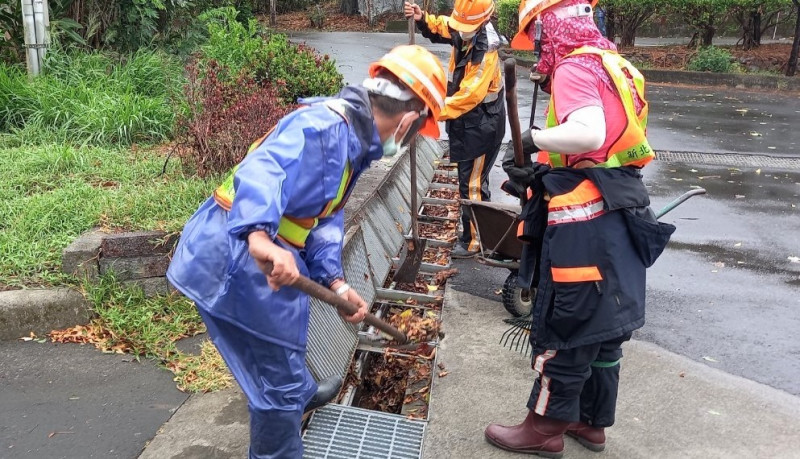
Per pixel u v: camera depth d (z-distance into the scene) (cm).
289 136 212
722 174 788
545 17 277
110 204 455
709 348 408
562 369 283
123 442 303
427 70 232
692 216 645
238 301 230
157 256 408
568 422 294
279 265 196
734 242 582
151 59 806
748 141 945
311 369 304
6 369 353
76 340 381
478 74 498
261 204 198
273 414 244
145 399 334
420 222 594
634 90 272
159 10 948
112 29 895
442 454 305
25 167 535
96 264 403
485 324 432
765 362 394
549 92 300
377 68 236
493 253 438
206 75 600
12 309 376
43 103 663
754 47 1577
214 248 234
